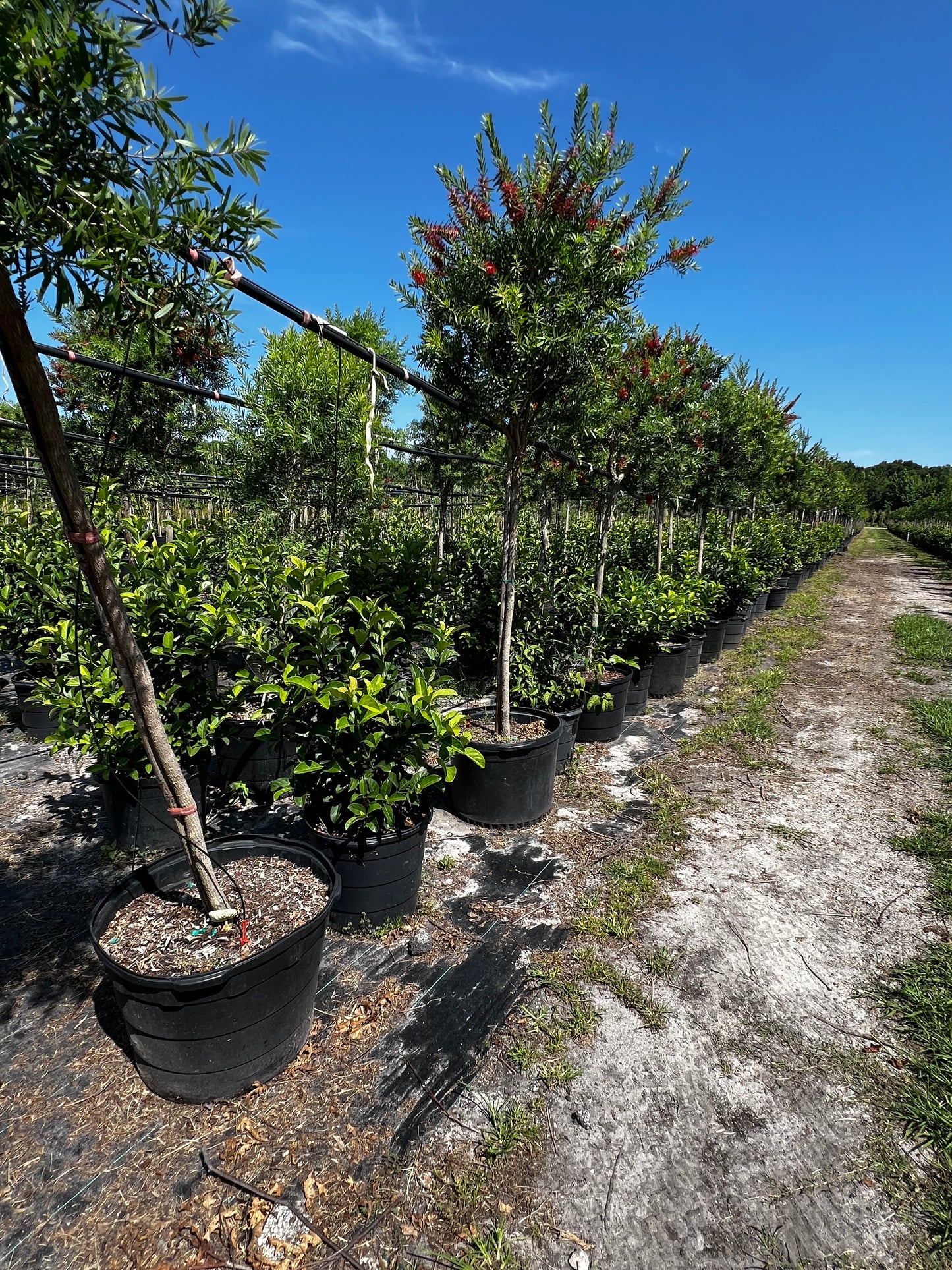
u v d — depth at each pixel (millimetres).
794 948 2602
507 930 2656
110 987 2307
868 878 3098
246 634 2746
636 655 5176
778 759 4574
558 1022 2188
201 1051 1778
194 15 1083
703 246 3178
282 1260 1479
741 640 8523
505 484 4051
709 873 3119
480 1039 2113
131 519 4672
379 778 2494
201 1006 1723
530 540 6730
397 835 2494
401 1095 1907
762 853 3307
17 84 999
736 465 7316
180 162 1188
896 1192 1670
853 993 2365
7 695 5242
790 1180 1700
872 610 11789
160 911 2053
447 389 3314
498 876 3041
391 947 2541
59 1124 1791
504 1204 1618
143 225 1151
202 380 4828
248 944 1899
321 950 2047
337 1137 1771
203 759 3107
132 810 3004
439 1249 1521
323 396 5211
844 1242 1559
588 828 3516
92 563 1532
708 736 4961
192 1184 1643
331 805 2553
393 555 3971
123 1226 1544
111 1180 1646
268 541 5680
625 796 3941
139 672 1692
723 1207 1632
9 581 4375
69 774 3980
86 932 2590
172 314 1371
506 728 3557
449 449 4922
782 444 8117
